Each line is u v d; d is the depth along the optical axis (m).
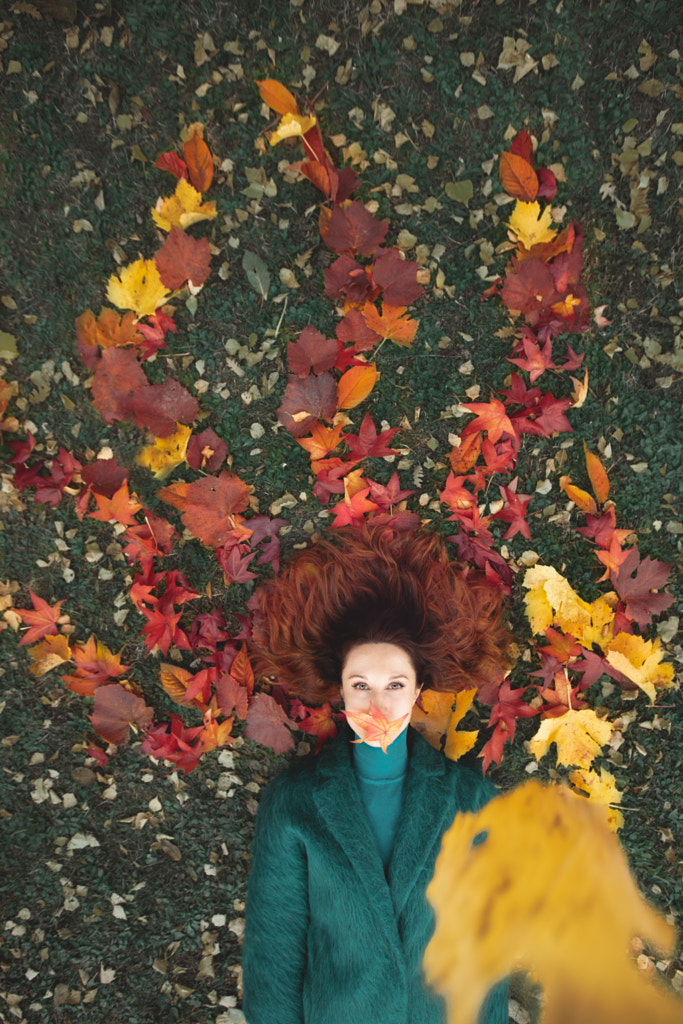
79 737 1.43
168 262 1.31
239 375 1.40
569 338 1.39
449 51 1.34
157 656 1.43
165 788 1.44
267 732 1.38
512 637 1.39
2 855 1.42
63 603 1.41
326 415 1.33
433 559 1.27
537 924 1.15
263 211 1.36
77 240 1.36
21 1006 1.42
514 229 1.32
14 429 1.38
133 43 1.33
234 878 1.44
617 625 1.39
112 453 1.39
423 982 1.08
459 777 1.17
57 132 1.34
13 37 1.32
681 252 1.39
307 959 1.14
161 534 1.38
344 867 1.06
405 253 1.37
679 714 1.44
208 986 1.45
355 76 1.34
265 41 1.33
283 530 1.42
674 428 1.41
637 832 1.44
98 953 1.44
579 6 1.33
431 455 1.42
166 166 1.29
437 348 1.40
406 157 1.36
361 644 1.10
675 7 1.34
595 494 1.38
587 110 1.36
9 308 1.36
